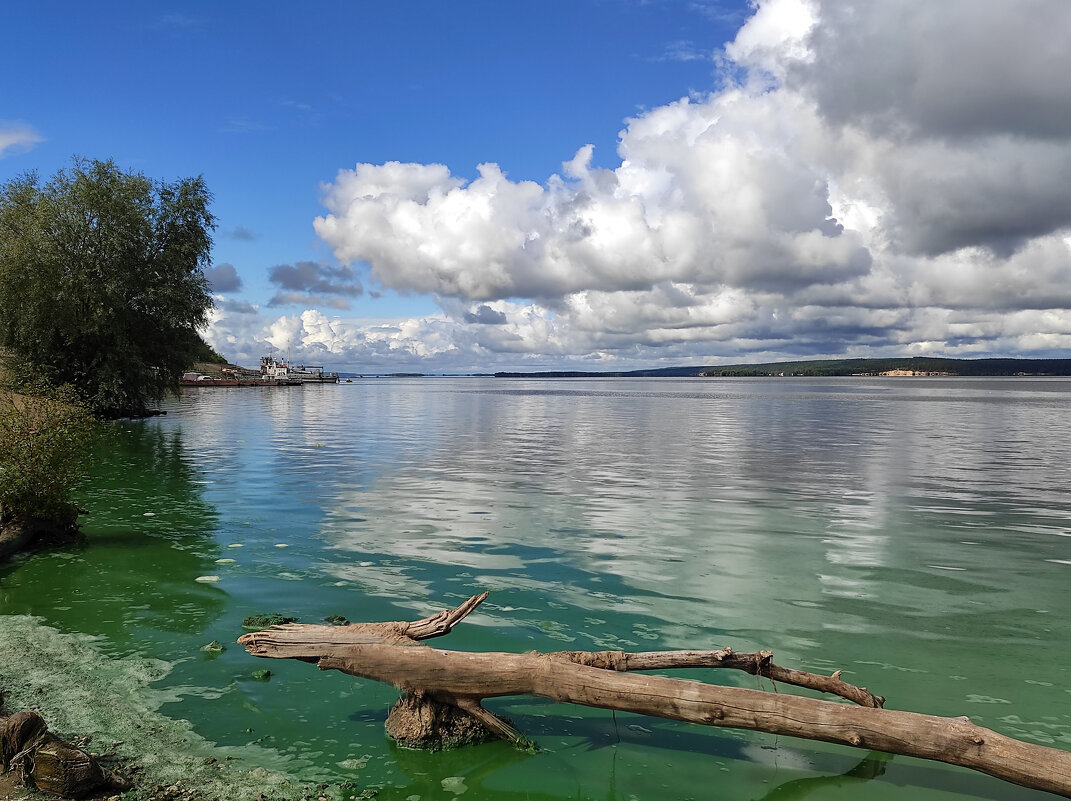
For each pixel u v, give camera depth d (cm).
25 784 472
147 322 4197
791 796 488
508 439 3228
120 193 4009
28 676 646
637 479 1955
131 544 1149
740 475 2052
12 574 971
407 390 13850
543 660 554
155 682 639
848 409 6397
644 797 485
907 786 503
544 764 527
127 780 487
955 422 4588
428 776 506
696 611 847
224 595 884
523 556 1095
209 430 3603
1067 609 865
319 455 2508
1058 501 1639
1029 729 575
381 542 1177
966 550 1162
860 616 836
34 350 3847
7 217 3928
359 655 564
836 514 1464
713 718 522
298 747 538
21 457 1107
